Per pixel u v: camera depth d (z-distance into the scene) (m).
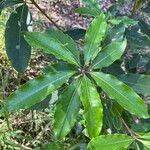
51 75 0.33
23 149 0.71
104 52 0.34
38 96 0.32
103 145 0.31
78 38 0.52
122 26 0.41
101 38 0.34
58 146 0.57
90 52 0.34
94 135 0.31
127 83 0.38
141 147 0.32
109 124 0.42
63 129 0.32
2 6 0.48
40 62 0.86
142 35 0.48
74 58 0.33
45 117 0.75
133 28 0.51
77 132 0.63
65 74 0.33
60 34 0.37
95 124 0.31
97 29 0.35
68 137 0.68
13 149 0.70
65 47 0.34
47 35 0.35
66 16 0.98
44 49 0.34
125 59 0.57
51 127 0.74
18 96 0.32
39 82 0.32
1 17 0.83
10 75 0.82
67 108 0.32
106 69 0.46
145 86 0.38
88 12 0.44
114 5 0.51
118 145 0.31
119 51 0.34
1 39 0.83
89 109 0.31
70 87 0.32
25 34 0.34
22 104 0.32
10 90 0.80
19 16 0.48
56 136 0.32
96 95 0.31
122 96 0.31
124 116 0.42
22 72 0.49
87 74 0.33
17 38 0.48
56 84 0.32
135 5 0.51
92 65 0.33
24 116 0.76
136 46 0.48
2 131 0.72
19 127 0.75
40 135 0.73
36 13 0.94
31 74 0.85
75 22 0.97
